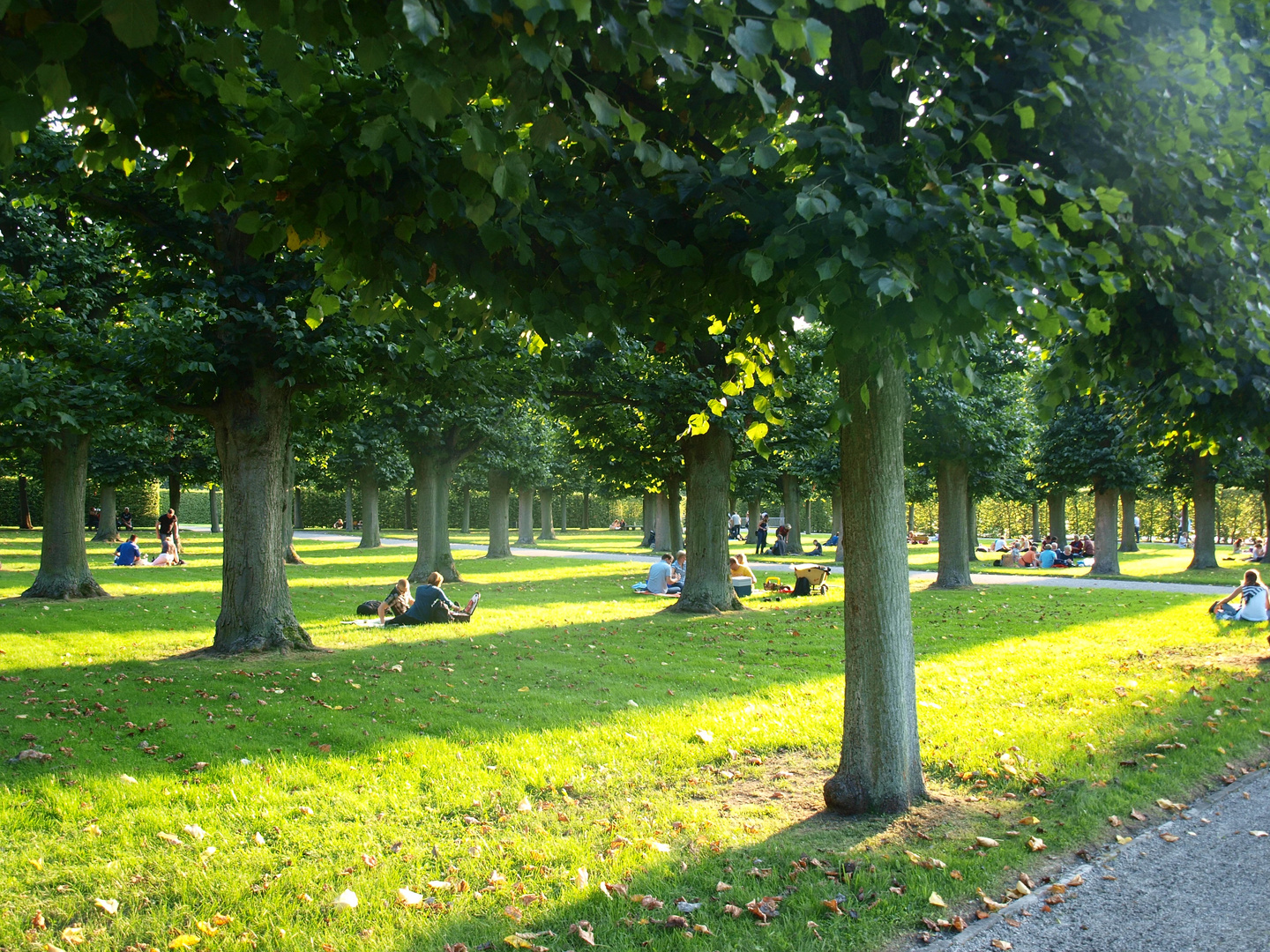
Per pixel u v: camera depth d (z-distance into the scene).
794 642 11.95
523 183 2.89
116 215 9.88
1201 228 4.77
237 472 10.52
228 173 5.73
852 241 3.48
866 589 5.16
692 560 15.83
